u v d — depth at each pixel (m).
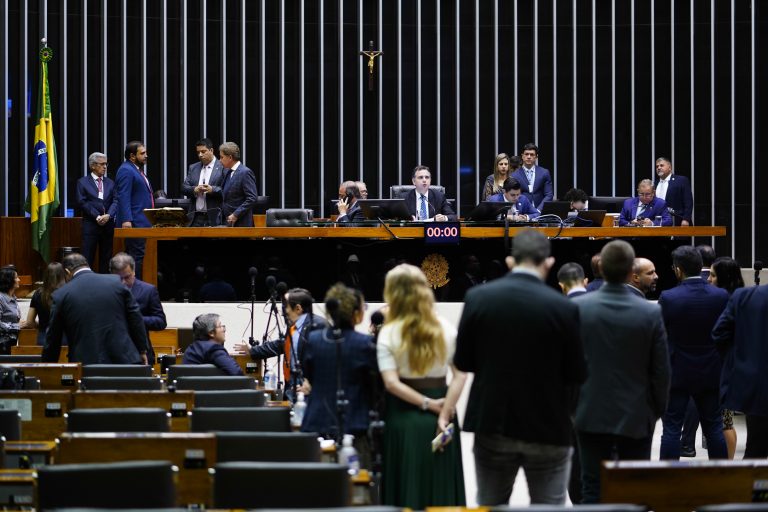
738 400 7.57
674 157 17.84
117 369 7.63
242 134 17.69
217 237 11.12
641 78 17.95
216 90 17.62
